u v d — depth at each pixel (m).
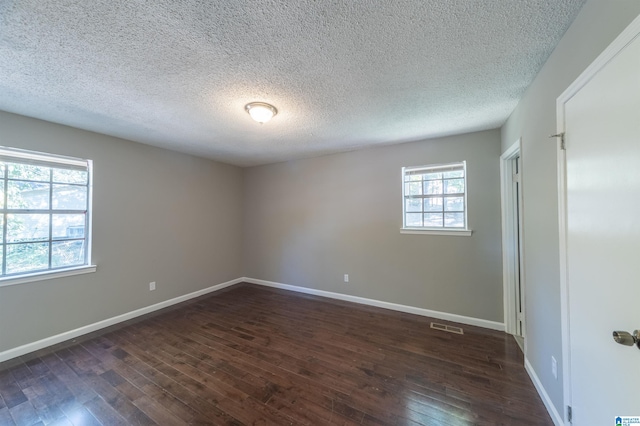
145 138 3.22
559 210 1.46
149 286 3.50
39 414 1.67
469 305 3.06
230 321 3.17
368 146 3.62
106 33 1.36
